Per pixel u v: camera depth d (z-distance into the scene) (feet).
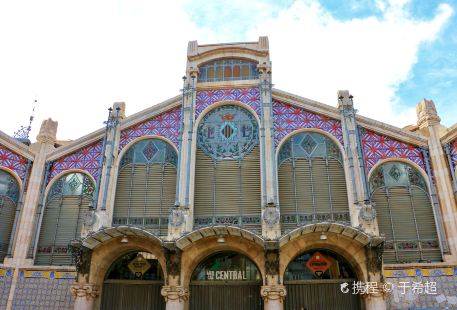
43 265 71.72
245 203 71.36
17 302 68.85
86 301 64.69
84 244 64.54
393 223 69.15
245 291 67.82
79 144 79.92
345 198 70.69
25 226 73.61
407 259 66.64
